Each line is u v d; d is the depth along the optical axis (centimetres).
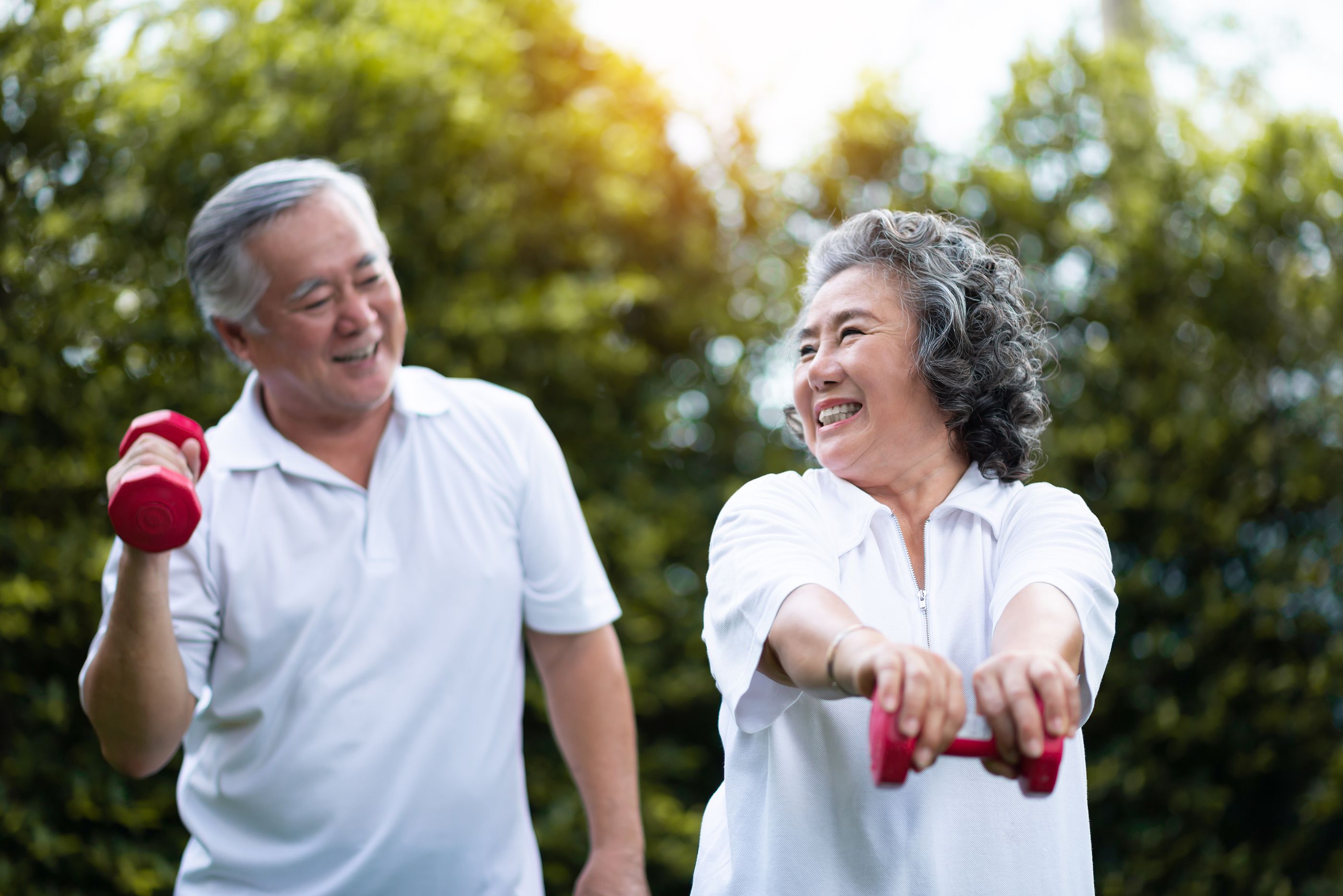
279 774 187
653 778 424
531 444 212
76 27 357
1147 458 419
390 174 418
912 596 136
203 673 189
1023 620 121
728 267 506
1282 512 414
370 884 188
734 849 137
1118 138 453
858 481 143
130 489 162
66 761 334
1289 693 397
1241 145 443
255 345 197
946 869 129
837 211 488
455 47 439
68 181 356
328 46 408
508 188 445
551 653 212
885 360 138
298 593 190
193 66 396
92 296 353
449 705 193
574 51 516
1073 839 134
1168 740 401
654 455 470
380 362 199
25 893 322
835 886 130
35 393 339
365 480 203
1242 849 390
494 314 428
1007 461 145
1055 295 445
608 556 428
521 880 197
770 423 479
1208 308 426
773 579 121
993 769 103
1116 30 562
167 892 342
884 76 505
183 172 375
